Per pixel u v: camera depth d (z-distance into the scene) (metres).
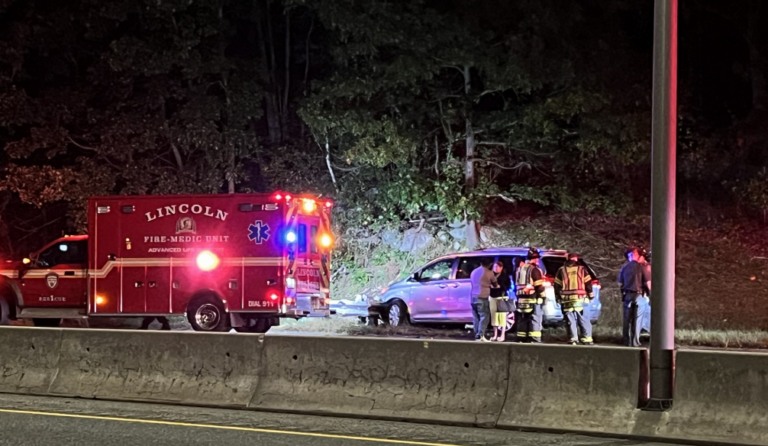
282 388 10.50
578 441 8.81
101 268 17.78
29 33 25.59
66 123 26.73
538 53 22.50
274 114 29.75
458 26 22.86
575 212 25.34
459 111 24.34
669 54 9.38
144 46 24.56
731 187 25.61
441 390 9.84
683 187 26.33
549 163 25.78
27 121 25.58
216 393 10.73
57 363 11.64
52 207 29.78
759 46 26.92
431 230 25.81
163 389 10.99
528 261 16.11
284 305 17.17
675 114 9.41
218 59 25.31
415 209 24.73
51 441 8.76
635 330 15.82
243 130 26.48
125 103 25.62
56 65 27.39
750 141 26.11
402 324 19.20
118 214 17.80
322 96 23.73
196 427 9.49
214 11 25.36
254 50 30.41
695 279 22.02
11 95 25.16
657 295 9.14
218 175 26.09
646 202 25.09
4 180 25.50
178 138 25.39
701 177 26.48
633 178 25.73
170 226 17.62
